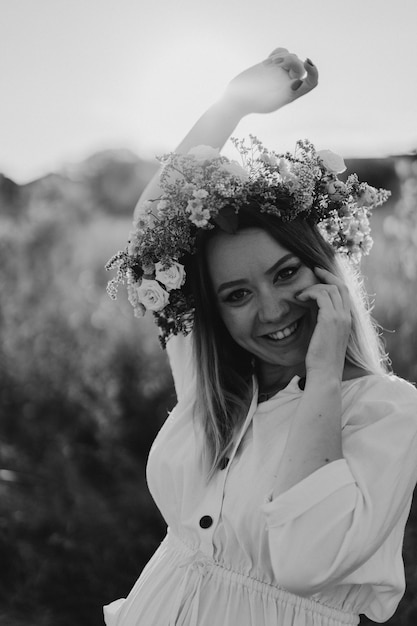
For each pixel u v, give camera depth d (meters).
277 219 2.38
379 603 2.36
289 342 2.43
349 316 2.33
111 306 7.59
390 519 2.19
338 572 2.12
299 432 2.21
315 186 2.50
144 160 10.65
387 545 2.29
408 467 2.23
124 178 10.37
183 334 2.64
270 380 2.59
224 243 2.40
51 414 6.71
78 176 10.36
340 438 2.21
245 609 2.35
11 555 5.15
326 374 2.26
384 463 2.20
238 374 2.58
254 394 2.54
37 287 8.12
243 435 2.50
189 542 2.48
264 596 2.34
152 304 2.52
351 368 2.44
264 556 2.32
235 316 2.43
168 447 2.58
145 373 6.75
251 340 2.44
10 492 5.76
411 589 4.51
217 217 2.37
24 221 9.09
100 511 5.48
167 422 2.72
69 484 5.79
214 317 2.55
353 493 2.15
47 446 6.43
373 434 2.24
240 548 2.36
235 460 2.46
